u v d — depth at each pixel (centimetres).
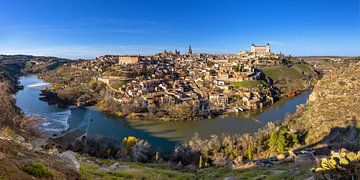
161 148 10338
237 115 15862
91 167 3531
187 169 6212
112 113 16362
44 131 11638
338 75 9862
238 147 8281
